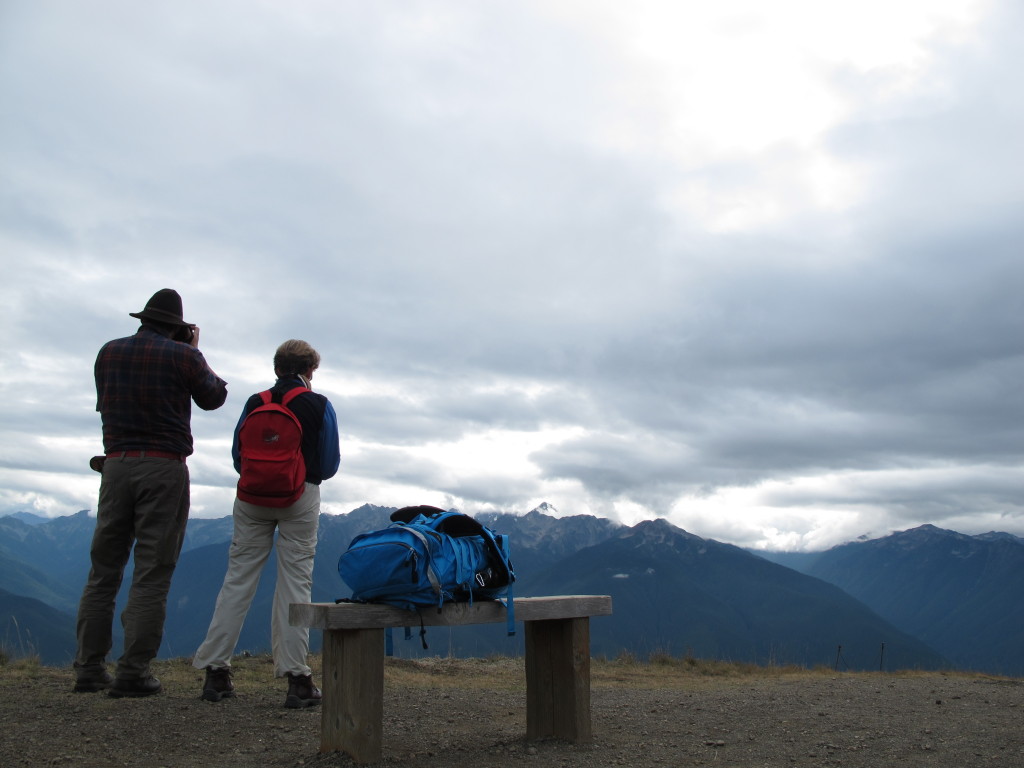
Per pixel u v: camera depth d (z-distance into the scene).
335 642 4.06
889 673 12.52
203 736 4.61
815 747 4.89
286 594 5.36
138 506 5.46
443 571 4.02
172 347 5.46
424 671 10.09
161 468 5.40
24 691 5.77
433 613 4.09
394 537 3.96
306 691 5.44
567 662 4.75
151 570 5.47
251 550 5.52
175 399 5.47
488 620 4.31
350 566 3.98
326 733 4.10
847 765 4.39
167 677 7.03
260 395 5.29
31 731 4.59
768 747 4.88
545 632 4.84
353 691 3.96
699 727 5.55
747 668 12.48
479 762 4.20
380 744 3.99
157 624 5.57
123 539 5.69
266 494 5.03
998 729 5.55
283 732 4.74
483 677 9.83
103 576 5.71
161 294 5.70
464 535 4.33
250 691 6.08
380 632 4.01
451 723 5.58
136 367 5.37
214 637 5.50
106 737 4.50
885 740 5.12
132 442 5.38
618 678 10.37
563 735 4.76
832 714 6.21
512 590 4.39
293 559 5.34
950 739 5.17
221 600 5.52
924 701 7.12
